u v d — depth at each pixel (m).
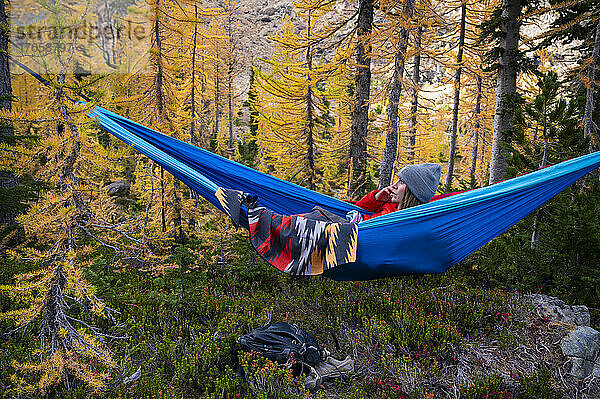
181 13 10.93
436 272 2.99
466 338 6.29
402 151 20.30
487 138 27.66
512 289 7.57
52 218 4.40
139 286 7.76
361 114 11.81
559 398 5.44
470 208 2.97
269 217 2.80
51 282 4.60
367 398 5.21
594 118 10.84
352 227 2.81
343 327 6.63
